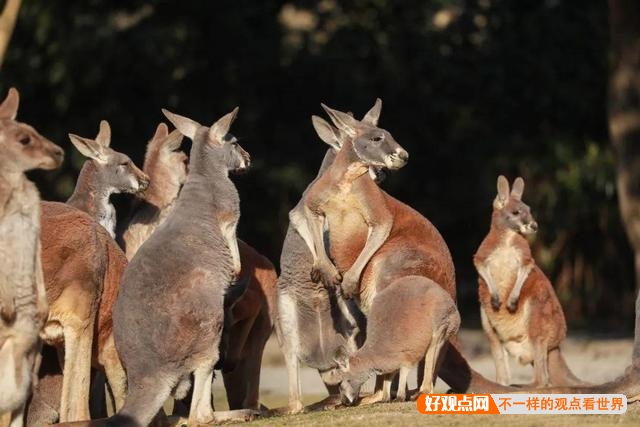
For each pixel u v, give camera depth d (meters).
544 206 41.16
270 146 40.78
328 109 20.20
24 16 37.66
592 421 16.62
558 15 40.84
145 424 17.22
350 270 19.88
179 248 17.95
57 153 16.17
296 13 42.88
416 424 16.52
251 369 21.23
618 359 31.56
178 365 17.56
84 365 18.08
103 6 38.91
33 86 39.12
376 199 20.03
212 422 17.92
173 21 39.38
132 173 21.59
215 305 17.80
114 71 39.03
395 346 18.70
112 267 18.80
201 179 18.77
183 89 40.09
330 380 20.77
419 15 41.59
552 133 41.62
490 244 24.05
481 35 41.78
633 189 35.38
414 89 41.75
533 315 23.78
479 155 41.97
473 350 34.00
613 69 35.75
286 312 20.48
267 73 40.75
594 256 41.66
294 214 20.42
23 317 15.85
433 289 18.91
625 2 35.19
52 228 17.88
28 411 18.70
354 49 41.25
